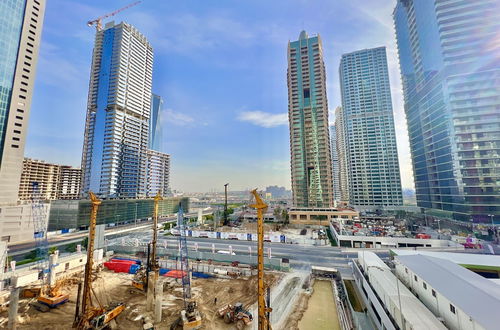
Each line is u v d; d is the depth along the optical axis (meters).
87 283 34.28
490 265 40.81
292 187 144.38
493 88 103.38
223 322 33.16
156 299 33.72
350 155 190.62
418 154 144.00
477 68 106.81
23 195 154.38
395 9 167.00
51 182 173.38
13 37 93.31
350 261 60.28
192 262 59.84
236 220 140.38
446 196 114.94
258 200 29.00
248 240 86.75
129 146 168.75
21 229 86.50
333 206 140.50
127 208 140.50
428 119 130.00
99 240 69.75
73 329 31.83
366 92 190.88
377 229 99.31
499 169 98.38
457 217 106.12
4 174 86.94
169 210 177.00
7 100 90.06
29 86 97.69
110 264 56.78
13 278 45.59
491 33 106.06
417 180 146.50
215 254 62.03
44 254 66.19
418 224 121.75
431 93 125.94
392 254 50.72
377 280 34.78
